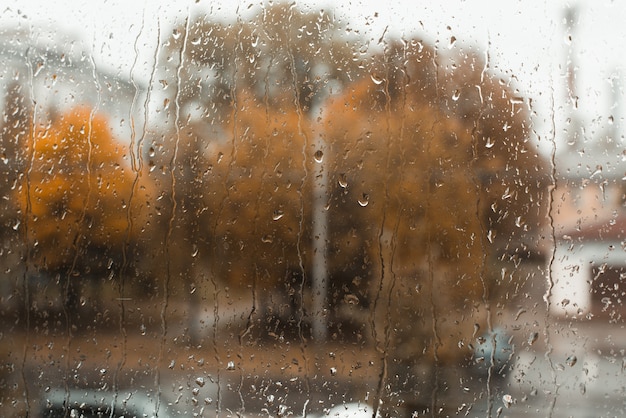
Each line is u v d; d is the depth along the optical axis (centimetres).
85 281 4194
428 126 4181
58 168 4234
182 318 4188
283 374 4138
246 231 4234
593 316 3959
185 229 4234
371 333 4144
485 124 4128
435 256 4141
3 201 4225
